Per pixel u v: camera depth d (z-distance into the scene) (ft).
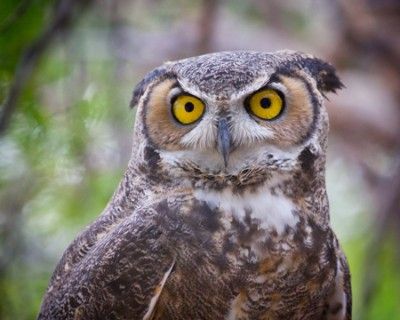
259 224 39.60
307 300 40.24
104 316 39.47
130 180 41.32
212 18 66.03
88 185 54.54
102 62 53.88
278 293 39.63
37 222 55.31
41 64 49.52
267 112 40.04
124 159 53.06
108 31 52.60
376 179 72.54
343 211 73.26
